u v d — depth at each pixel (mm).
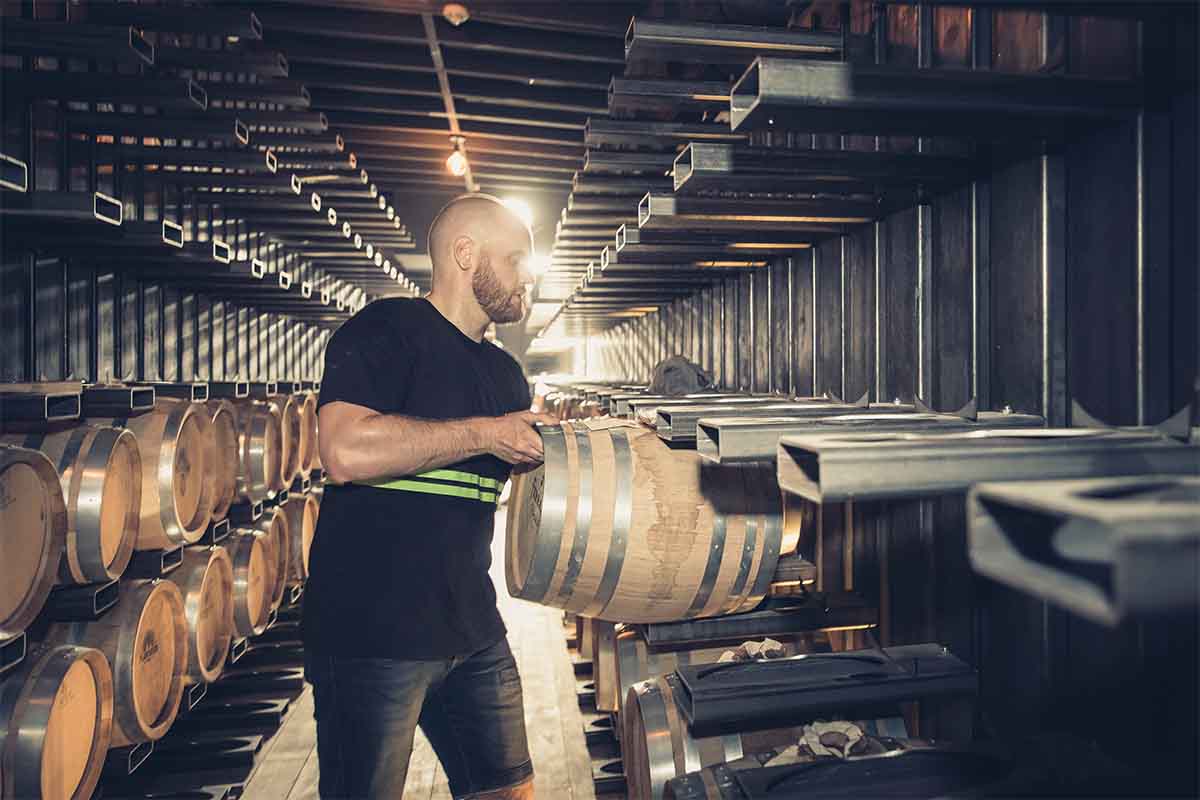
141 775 3873
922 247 2467
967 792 1471
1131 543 682
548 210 9102
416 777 3684
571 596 2314
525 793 2479
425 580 2182
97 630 3143
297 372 9680
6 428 2746
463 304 2469
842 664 2143
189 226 5500
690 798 1783
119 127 3934
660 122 3229
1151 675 1575
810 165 2020
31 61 3277
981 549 872
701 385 3922
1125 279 1656
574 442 2305
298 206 5797
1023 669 1993
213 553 4047
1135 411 1629
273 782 3820
